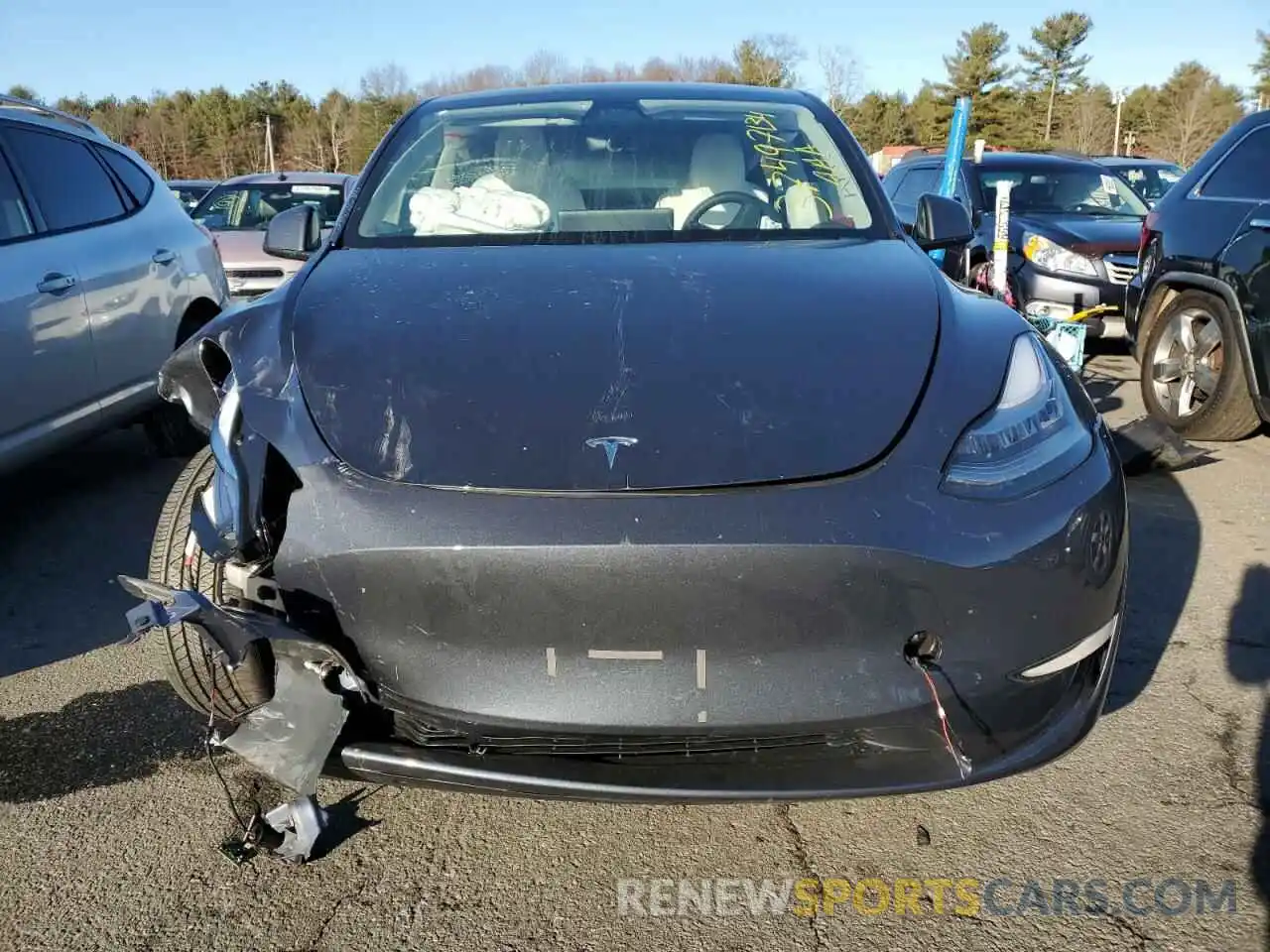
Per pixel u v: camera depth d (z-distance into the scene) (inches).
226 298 226.4
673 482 79.7
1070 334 239.5
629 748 81.4
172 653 92.0
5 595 150.9
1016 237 310.3
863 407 85.9
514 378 88.2
